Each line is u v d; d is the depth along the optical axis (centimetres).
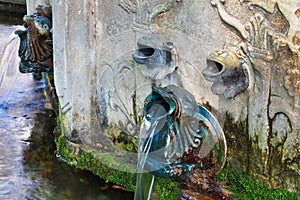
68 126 309
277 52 214
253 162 237
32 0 410
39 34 332
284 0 206
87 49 291
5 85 428
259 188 236
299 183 221
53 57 312
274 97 221
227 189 245
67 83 299
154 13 257
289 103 215
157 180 259
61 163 314
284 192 227
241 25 224
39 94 427
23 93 427
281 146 224
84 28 287
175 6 249
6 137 349
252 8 218
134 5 265
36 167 311
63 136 315
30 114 388
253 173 238
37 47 340
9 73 433
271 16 212
